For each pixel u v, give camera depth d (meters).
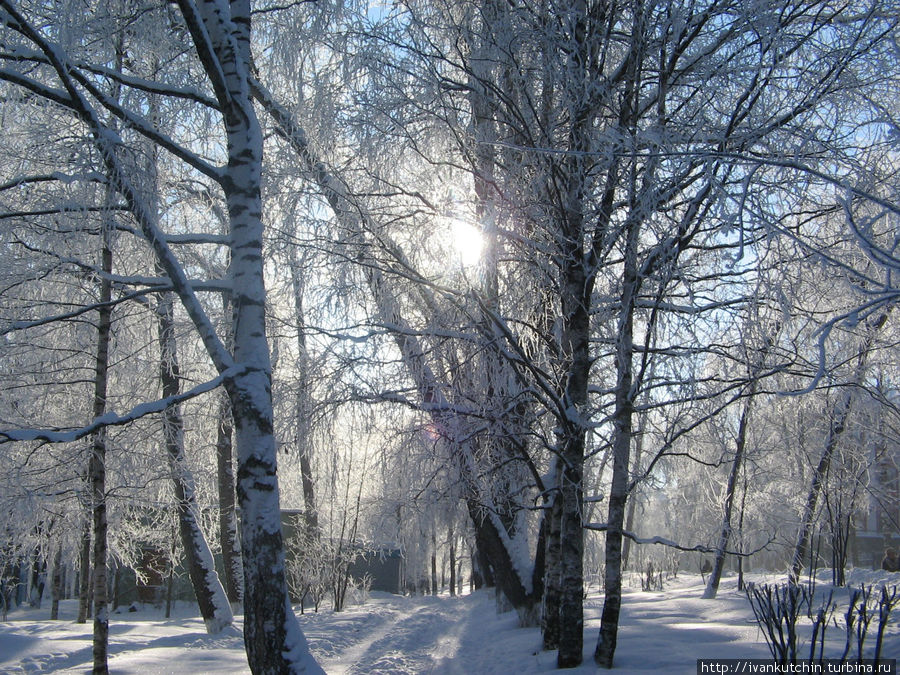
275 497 6.57
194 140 9.63
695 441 10.93
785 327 7.69
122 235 9.92
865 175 6.42
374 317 9.27
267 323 9.95
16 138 9.15
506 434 9.45
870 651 7.07
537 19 7.96
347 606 24.27
